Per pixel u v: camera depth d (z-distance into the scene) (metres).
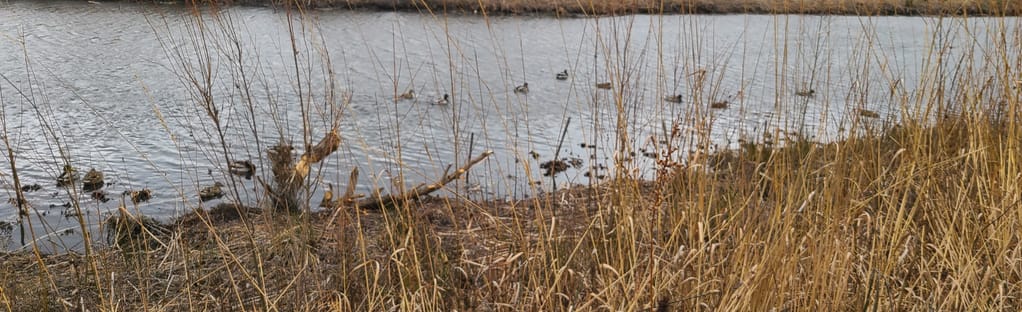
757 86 13.66
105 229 6.21
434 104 12.70
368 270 4.25
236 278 4.64
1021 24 4.48
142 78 13.91
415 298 3.60
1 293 3.67
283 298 4.16
